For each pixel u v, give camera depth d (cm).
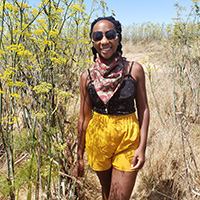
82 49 219
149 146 288
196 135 291
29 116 175
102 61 147
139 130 156
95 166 159
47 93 172
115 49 146
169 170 231
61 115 194
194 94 348
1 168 214
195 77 368
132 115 154
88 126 163
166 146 248
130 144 149
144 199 215
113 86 144
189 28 380
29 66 163
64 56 197
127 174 147
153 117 358
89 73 156
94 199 215
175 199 209
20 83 142
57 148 140
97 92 147
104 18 150
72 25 226
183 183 216
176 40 367
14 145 161
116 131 148
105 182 169
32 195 208
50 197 190
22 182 156
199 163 229
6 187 145
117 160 150
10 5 152
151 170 233
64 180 194
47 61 173
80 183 204
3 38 192
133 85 147
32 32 158
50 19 161
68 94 131
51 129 150
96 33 143
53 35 165
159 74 488
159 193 217
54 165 160
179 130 287
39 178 154
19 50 139
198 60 368
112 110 149
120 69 145
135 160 148
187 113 351
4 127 166
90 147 159
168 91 402
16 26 179
